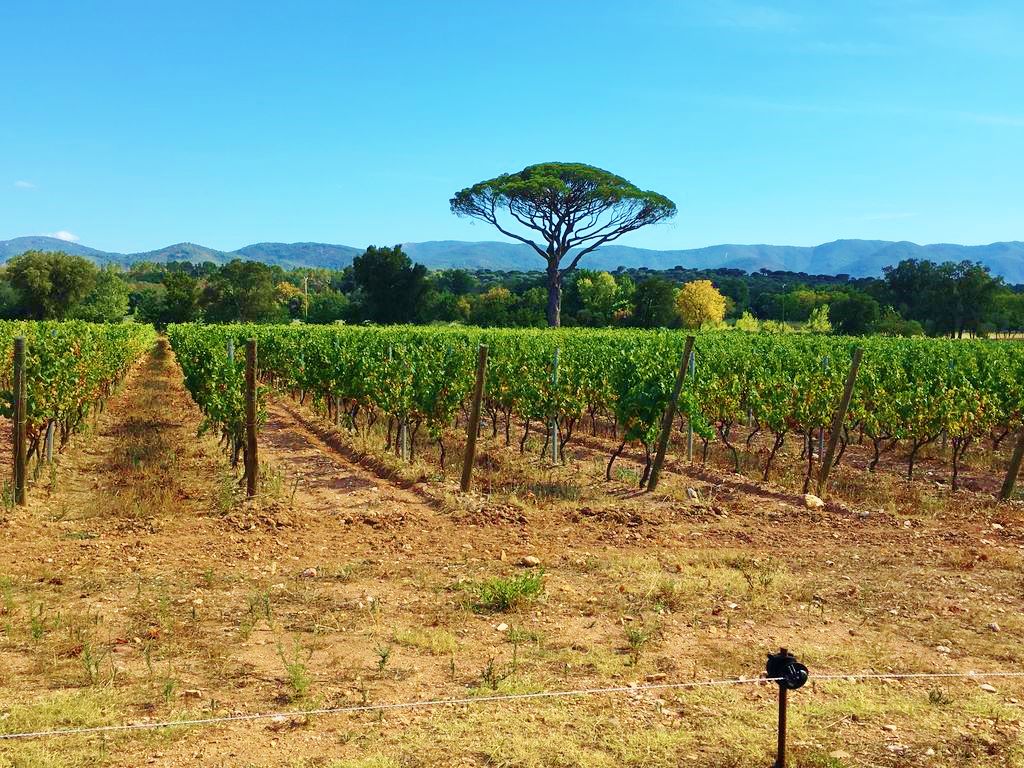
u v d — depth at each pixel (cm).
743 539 899
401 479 1171
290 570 740
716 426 1800
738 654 566
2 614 601
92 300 8538
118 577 697
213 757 407
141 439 1538
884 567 800
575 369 1577
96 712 446
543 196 6384
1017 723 465
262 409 1222
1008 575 777
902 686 518
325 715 455
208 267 15412
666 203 6562
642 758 417
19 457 918
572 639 590
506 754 416
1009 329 8300
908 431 1263
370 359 1561
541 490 1098
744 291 10131
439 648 562
